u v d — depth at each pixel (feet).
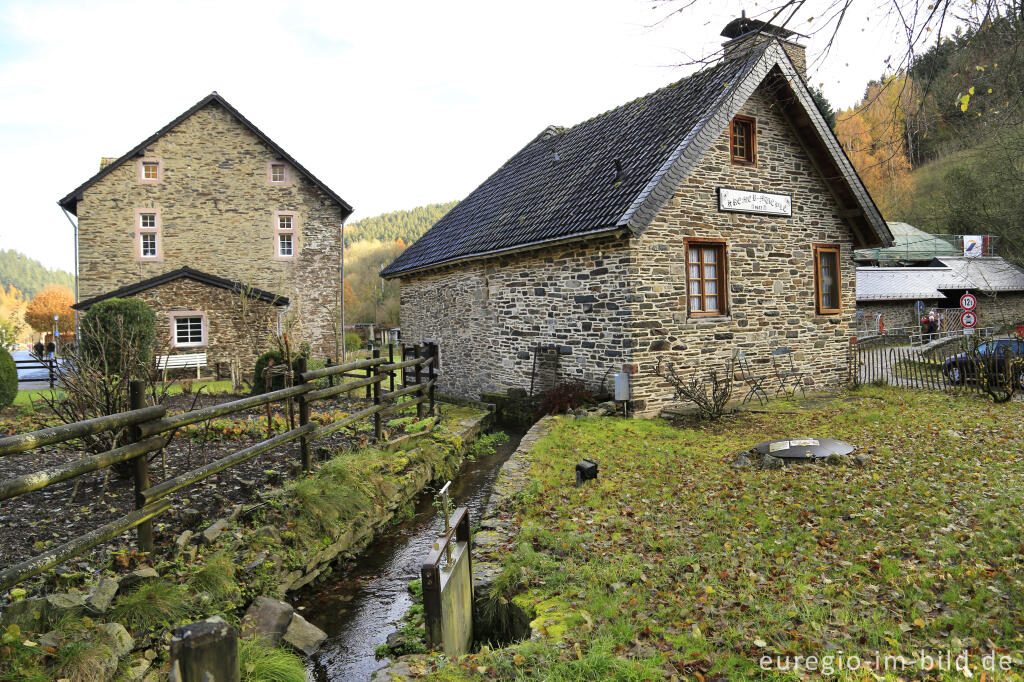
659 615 13.29
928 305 113.09
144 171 79.15
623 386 38.42
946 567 14.96
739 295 43.93
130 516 12.55
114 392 20.22
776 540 17.42
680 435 33.19
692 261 42.24
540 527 19.43
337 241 85.61
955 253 132.77
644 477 25.25
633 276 38.75
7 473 21.43
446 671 11.25
